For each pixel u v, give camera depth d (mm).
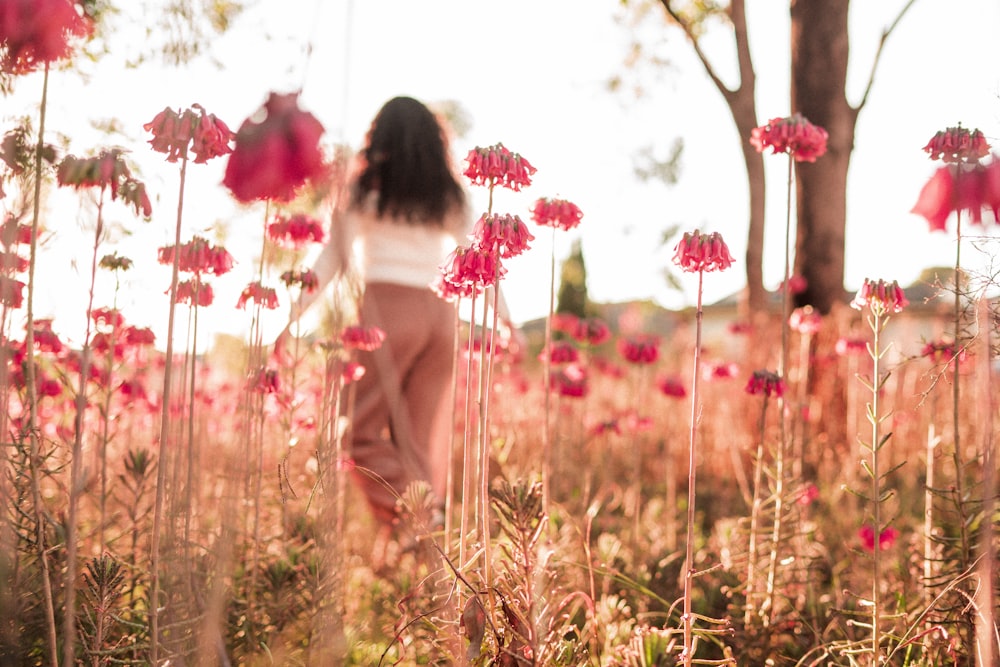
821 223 6430
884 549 2531
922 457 2477
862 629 2256
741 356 5973
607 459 4453
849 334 5086
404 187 3207
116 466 2979
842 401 5238
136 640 1862
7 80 1523
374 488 3143
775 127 2523
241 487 2260
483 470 1720
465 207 3420
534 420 5195
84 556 2031
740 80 7426
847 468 4207
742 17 7379
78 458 1534
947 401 4016
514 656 1629
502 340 2783
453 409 2074
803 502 2684
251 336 1931
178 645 1574
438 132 3395
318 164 1124
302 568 2141
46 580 1532
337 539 1880
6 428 1607
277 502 2592
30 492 1719
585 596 1942
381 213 3211
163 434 1527
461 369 3500
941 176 1182
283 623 2148
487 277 1739
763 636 2307
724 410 5441
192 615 1715
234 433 2098
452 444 2055
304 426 2582
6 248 1569
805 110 6453
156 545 1536
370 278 3236
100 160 1493
